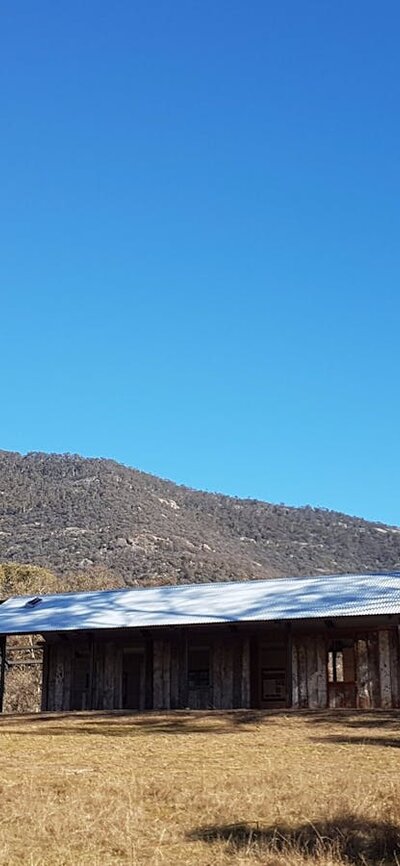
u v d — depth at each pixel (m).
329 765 15.21
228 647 29.09
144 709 28.52
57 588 54.75
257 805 11.84
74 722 22.53
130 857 9.66
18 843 10.20
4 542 91.75
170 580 68.44
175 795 12.55
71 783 13.50
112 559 84.62
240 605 28.91
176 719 22.61
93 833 10.57
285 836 10.34
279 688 28.62
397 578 30.11
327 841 10.03
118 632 29.38
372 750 16.81
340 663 32.47
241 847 9.96
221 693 28.78
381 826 10.52
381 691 27.02
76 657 30.53
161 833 10.44
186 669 28.00
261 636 28.97
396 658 27.11
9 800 12.25
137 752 16.98
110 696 29.64
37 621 30.16
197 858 9.66
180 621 27.97
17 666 39.47
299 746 17.50
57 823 10.86
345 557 117.69
